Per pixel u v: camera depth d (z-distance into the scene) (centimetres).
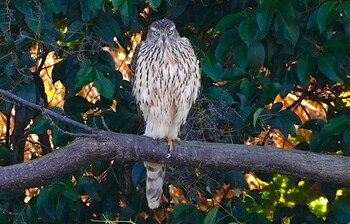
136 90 1113
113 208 1177
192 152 963
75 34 1063
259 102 1073
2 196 1127
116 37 1152
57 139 1071
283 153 957
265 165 957
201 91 1130
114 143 942
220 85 1167
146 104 1105
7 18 1037
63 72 1143
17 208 1129
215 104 1095
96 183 1144
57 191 1065
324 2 1047
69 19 1104
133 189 1192
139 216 1191
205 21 1168
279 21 1033
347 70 1103
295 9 1078
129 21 1096
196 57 1109
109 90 1050
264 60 1080
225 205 1144
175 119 1108
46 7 1046
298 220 1177
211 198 1149
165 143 962
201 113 1081
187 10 1193
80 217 1163
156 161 970
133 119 1153
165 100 1095
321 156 959
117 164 1194
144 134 1127
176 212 1079
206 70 1073
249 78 1076
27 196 1315
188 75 1094
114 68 1127
